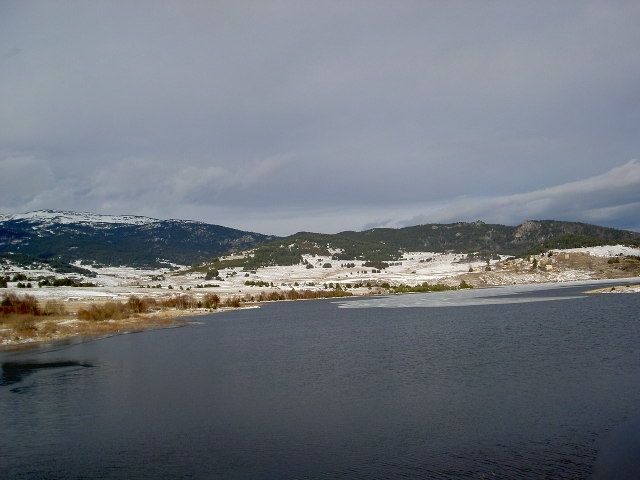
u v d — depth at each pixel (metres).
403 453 26.72
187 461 26.84
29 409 37.22
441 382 41.62
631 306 100.94
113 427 32.75
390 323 93.56
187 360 57.38
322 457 26.66
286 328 91.75
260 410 35.56
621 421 30.09
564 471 23.66
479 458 25.61
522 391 37.44
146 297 164.00
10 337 81.00
